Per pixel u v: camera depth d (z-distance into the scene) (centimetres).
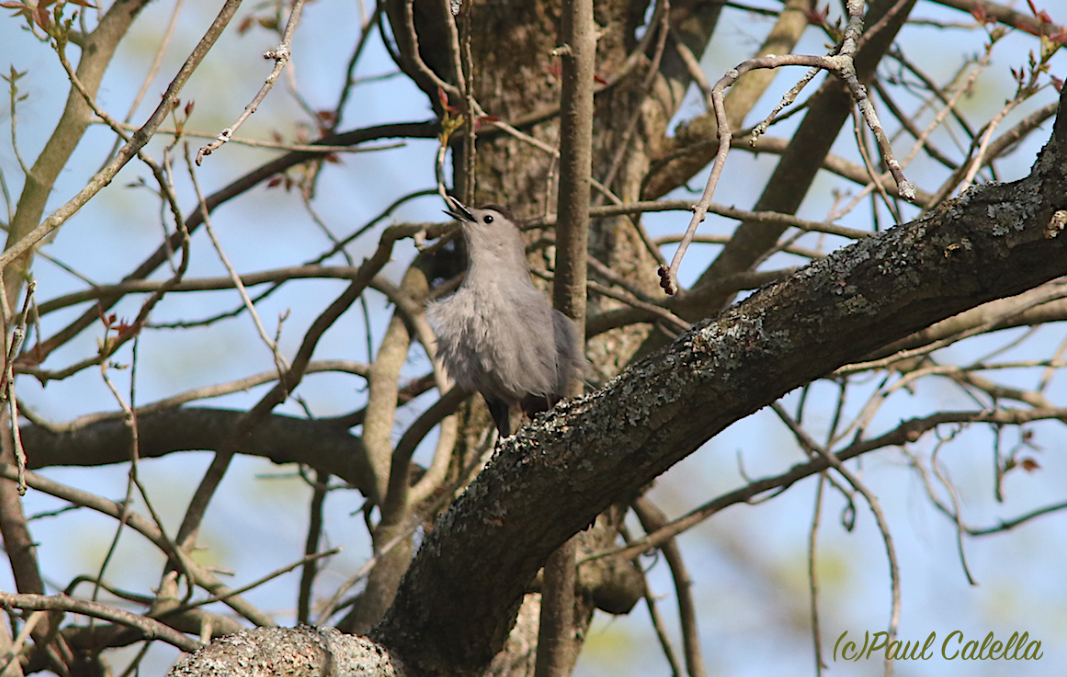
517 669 862
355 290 852
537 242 996
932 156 1052
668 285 422
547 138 1032
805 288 511
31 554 860
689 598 1036
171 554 833
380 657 652
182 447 1025
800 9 1130
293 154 1077
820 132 980
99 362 853
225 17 567
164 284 787
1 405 610
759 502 935
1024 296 966
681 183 1080
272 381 1026
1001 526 1016
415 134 1087
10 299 859
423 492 909
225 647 609
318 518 1026
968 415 926
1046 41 787
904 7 926
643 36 1048
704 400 539
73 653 892
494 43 1052
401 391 1076
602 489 584
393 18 1031
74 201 579
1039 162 450
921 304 482
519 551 626
